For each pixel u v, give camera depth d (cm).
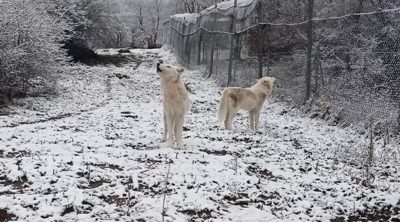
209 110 1312
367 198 511
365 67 991
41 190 461
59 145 691
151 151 672
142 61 2950
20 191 459
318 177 589
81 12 2402
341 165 664
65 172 521
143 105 1395
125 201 445
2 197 427
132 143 748
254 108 984
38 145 686
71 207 418
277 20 1511
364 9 1127
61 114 1151
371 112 943
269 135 903
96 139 768
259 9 1460
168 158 626
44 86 1430
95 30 3025
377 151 754
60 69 1456
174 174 541
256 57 1562
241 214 434
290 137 886
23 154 623
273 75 1475
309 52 1189
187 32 2694
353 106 1009
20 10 1231
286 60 1431
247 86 1609
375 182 574
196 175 543
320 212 460
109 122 1016
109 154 643
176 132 720
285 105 1323
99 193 458
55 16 1709
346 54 1141
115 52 3378
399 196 516
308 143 834
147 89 1842
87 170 537
